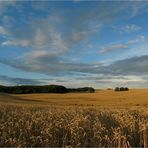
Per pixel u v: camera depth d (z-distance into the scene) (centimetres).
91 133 946
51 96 10800
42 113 1284
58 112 1344
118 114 1380
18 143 829
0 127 978
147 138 883
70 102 7838
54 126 982
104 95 10719
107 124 1113
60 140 916
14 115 1220
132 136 964
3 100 6525
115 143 848
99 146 850
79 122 996
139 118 1313
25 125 998
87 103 7212
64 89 14775
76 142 884
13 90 14400
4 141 865
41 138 879
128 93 10462
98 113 1423
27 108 1883
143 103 6856
